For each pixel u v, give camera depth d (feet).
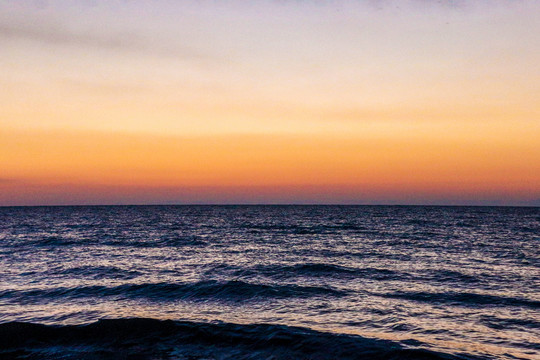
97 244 113.70
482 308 42.65
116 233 157.79
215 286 52.03
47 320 37.86
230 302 45.32
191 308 42.86
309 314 40.32
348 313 40.60
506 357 27.78
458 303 44.73
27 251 96.12
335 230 171.12
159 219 296.10
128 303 45.09
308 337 30.96
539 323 37.11
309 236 141.18
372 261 79.00
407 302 45.19
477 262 76.74
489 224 219.61
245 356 28.37
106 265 74.08
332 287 53.11
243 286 51.62
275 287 52.03
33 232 162.09
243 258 85.05
